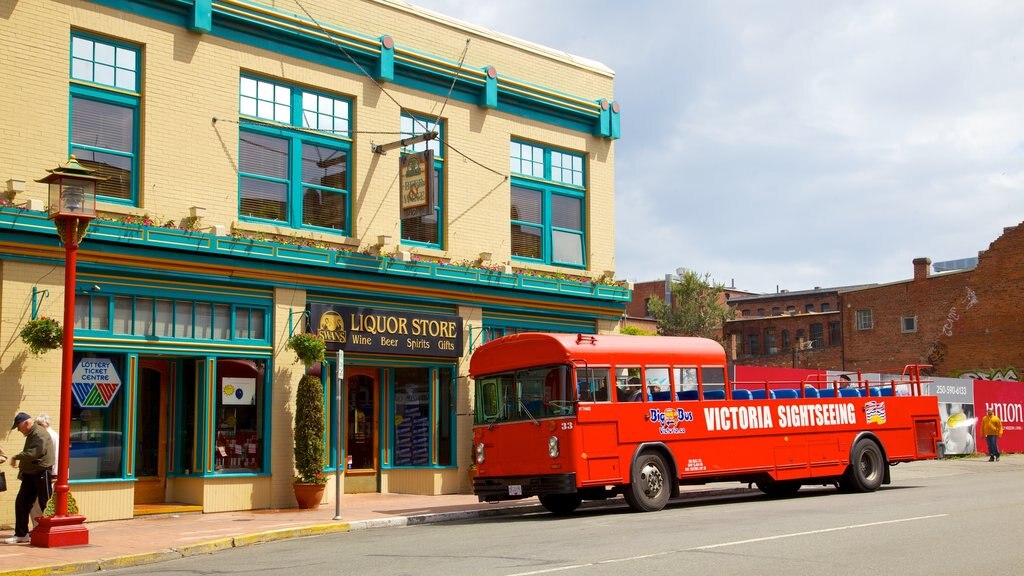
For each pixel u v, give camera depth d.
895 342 53.56
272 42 19.39
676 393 17.75
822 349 56.75
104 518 16.33
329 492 19.78
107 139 17.16
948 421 35.69
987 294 50.22
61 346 15.66
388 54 20.94
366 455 21.25
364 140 20.70
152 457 18.00
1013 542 11.70
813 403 19.77
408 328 20.75
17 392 15.56
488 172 22.92
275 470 18.62
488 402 17.59
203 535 14.17
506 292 22.88
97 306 16.70
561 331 24.36
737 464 18.25
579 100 24.81
